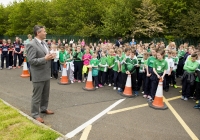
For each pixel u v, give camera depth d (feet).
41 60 13.28
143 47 33.45
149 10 78.89
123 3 80.38
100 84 26.32
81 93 22.26
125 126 14.12
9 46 36.76
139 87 24.73
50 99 19.60
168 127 14.35
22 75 29.86
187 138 12.87
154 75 20.10
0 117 13.44
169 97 22.29
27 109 16.38
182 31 77.87
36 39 13.71
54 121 14.38
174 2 79.71
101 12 89.35
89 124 14.16
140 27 77.56
